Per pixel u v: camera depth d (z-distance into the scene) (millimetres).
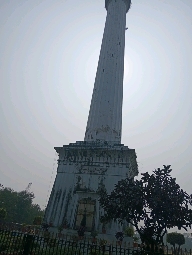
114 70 32938
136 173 31234
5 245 13195
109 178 24641
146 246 12539
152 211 12891
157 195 13148
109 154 25938
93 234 21109
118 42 35688
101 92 31375
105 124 29172
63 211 23938
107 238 21188
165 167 14375
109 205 14328
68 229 22422
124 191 14266
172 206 12711
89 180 25109
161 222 12773
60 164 27156
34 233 21703
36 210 76062
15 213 67062
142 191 13641
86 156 26625
